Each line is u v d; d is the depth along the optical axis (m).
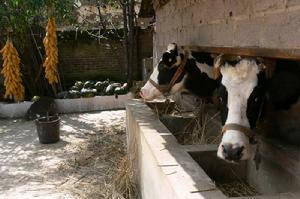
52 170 5.66
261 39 2.63
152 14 8.59
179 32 5.35
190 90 4.40
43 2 8.71
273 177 2.95
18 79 9.51
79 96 10.17
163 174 2.62
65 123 8.70
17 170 5.70
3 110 9.41
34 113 9.10
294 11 2.18
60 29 11.91
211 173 3.25
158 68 4.34
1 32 10.09
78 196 4.71
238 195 3.11
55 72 9.86
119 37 11.84
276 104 2.90
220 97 2.67
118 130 7.84
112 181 4.97
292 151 2.74
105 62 12.18
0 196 4.76
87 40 11.91
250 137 2.55
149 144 3.33
